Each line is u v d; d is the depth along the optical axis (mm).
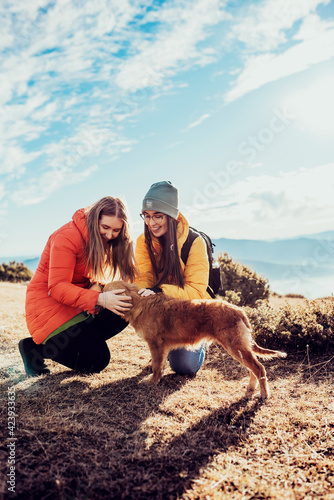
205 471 2238
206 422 2846
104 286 3717
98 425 2695
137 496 2002
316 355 4379
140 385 3498
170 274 3838
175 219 3797
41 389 3252
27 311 3461
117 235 3623
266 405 3158
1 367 3770
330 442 2570
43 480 2053
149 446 2480
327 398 3273
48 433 2508
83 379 3549
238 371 3998
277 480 2180
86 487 2043
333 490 2078
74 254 3420
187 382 3656
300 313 4918
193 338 3432
